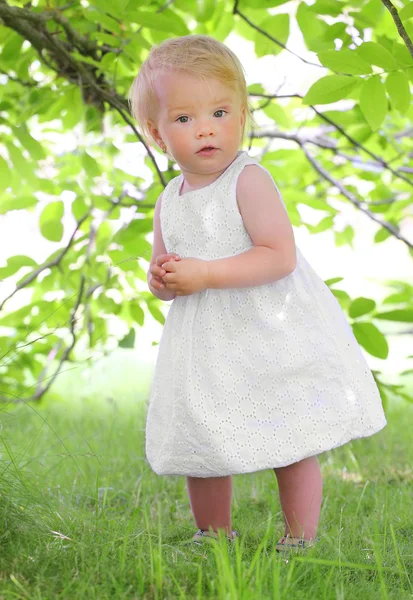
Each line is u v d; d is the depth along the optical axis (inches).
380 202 150.9
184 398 76.9
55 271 133.5
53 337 146.7
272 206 78.6
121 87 137.8
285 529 79.0
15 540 70.2
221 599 57.7
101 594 60.3
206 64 77.7
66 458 112.1
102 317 142.2
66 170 152.6
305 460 78.7
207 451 75.9
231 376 76.9
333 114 132.0
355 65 86.0
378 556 67.6
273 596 58.9
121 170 140.9
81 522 78.4
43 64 135.5
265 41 126.9
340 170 169.2
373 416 80.4
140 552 66.7
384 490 104.5
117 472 114.1
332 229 168.2
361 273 430.9
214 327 78.0
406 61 88.7
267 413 76.4
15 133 121.6
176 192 85.2
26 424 149.6
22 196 132.7
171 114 78.4
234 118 79.4
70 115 132.1
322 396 77.6
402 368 256.7
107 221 138.0
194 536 81.1
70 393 199.8
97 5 96.2
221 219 80.0
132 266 132.4
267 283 78.0
